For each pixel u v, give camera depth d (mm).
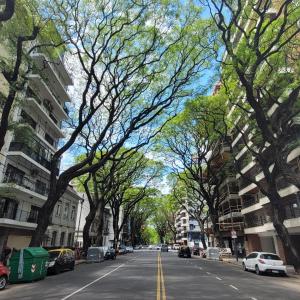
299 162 27922
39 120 37562
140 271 22438
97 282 16109
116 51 21281
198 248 63000
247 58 19656
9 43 17562
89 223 37312
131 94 24312
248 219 46781
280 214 21875
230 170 42844
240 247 53188
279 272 21234
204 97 27859
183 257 47906
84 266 28812
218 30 20750
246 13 19188
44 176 39469
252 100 19875
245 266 24781
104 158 23484
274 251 40000
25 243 35438
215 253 42031
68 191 46562
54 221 41875
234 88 23969
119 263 32438
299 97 21844
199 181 42438
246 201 46312
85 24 19406
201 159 41781
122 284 15117
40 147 35469
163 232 121938
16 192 31891
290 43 20359
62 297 11484
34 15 17156
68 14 18516
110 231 89625
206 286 14578
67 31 19047
